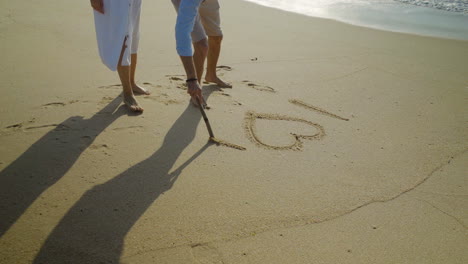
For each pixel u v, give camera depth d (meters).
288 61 4.77
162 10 6.59
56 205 2.20
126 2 2.95
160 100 3.51
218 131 3.09
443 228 2.28
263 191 2.46
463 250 2.12
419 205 2.46
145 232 2.07
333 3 8.16
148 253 1.94
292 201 2.40
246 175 2.61
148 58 4.52
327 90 4.01
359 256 2.03
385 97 3.95
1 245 1.91
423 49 5.54
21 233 1.99
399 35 6.14
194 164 2.67
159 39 5.19
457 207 2.46
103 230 2.05
